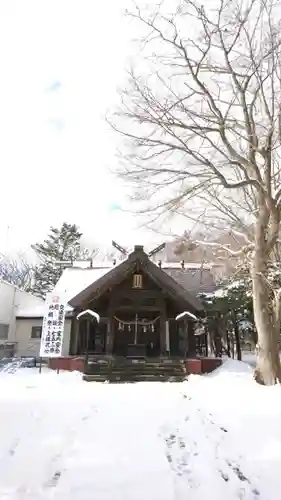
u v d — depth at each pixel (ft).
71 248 144.36
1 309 83.76
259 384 43.39
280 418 25.40
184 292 63.46
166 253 90.63
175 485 14.08
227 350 84.23
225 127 43.52
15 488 13.57
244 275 57.21
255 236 46.01
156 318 71.46
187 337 64.03
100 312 69.41
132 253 63.41
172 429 23.03
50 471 15.37
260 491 13.65
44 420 25.12
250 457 17.46
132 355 71.61
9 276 158.30
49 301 55.72
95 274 86.99
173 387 44.96
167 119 43.27
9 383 46.44
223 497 13.10
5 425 23.36
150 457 17.43
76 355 65.46
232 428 23.15
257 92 44.14
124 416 26.78
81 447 18.86
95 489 13.53
